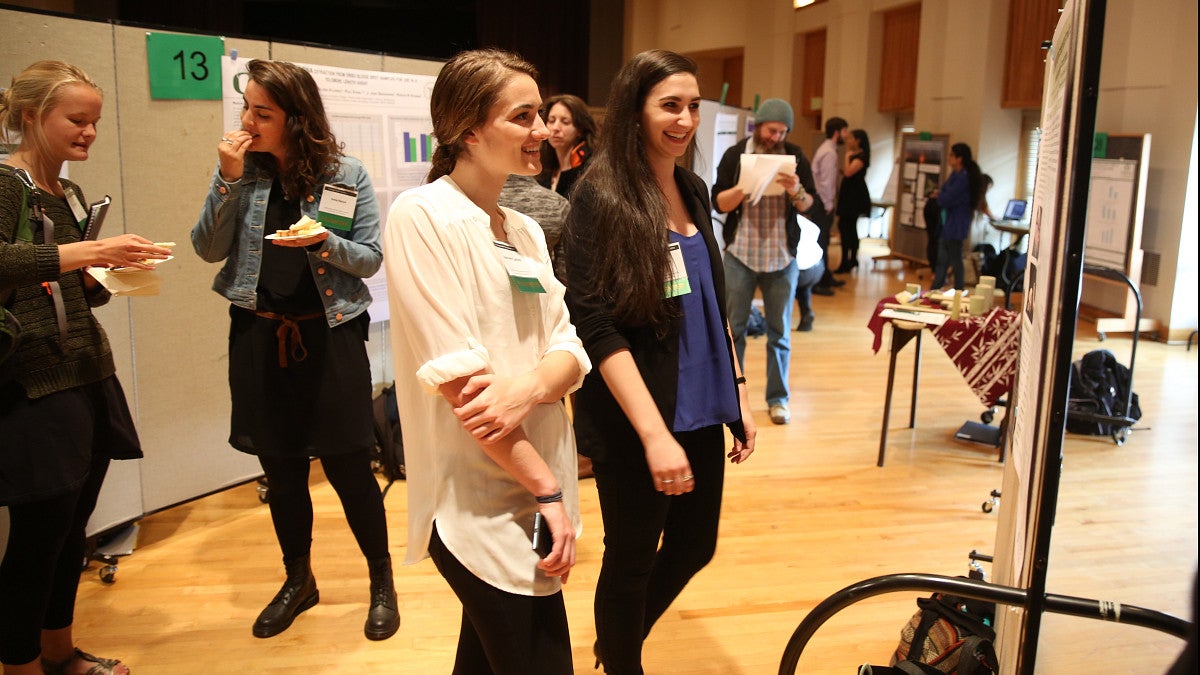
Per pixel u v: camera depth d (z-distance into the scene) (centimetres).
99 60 278
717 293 188
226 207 229
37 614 200
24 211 188
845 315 728
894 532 326
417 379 147
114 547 294
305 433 240
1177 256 535
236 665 236
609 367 171
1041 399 122
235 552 298
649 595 202
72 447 196
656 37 1455
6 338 179
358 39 1445
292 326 236
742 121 606
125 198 291
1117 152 564
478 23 1373
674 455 165
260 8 1382
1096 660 175
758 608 270
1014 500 172
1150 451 332
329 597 271
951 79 950
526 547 145
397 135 357
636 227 170
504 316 143
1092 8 101
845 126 871
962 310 396
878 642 254
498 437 135
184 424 325
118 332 296
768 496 357
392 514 329
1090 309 573
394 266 139
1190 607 71
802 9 1247
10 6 256
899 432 439
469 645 169
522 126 140
